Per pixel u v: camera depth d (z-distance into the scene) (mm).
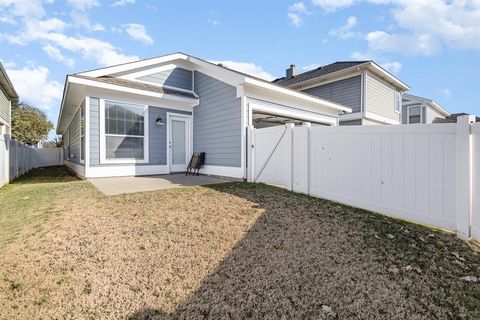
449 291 2297
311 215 4113
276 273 2586
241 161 7527
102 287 2350
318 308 2107
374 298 2223
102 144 7922
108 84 7652
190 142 9945
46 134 28922
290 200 4918
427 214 3627
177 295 2262
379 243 3182
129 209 4336
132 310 2076
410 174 3832
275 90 8086
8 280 2398
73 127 12680
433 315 2021
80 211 4211
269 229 3607
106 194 5371
